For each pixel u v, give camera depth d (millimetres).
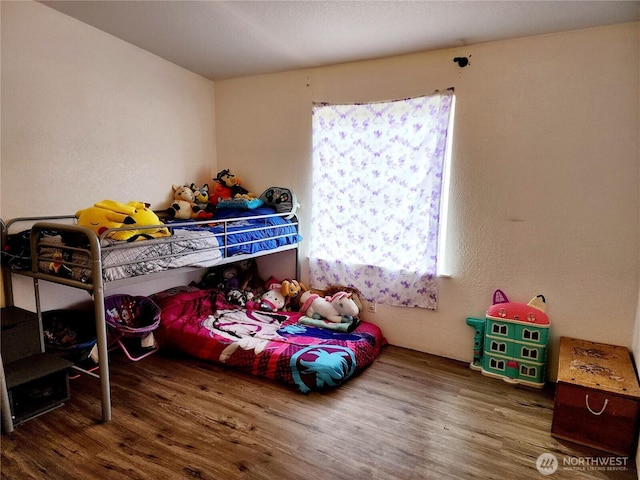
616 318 2408
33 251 2191
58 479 1641
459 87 2725
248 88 3664
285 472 1708
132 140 3109
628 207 2320
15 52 2367
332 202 3248
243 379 2551
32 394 2113
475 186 2740
